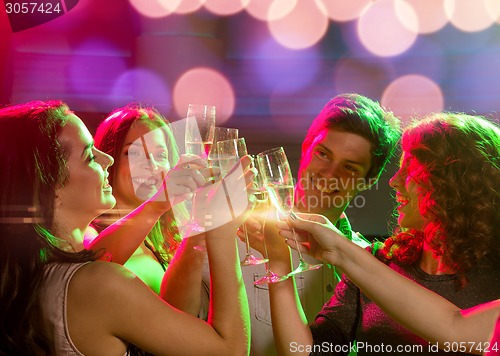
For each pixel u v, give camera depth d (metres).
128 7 10.58
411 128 3.47
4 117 3.03
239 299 3.07
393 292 3.03
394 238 3.55
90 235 3.96
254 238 3.66
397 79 11.63
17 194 2.93
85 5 10.64
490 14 11.15
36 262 2.88
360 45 11.59
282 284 3.53
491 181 3.26
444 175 3.27
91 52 10.77
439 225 3.28
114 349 2.90
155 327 2.87
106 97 10.81
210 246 3.10
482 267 3.28
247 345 3.05
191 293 3.46
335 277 4.43
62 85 10.77
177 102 10.24
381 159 4.25
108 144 4.08
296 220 3.21
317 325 3.59
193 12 10.11
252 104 11.28
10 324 2.84
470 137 3.33
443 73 11.49
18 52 10.57
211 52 10.22
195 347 2.91
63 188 3.06
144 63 10.13
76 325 2.85
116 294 2.84
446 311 2.99
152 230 4.07
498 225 3.26
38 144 2.97
